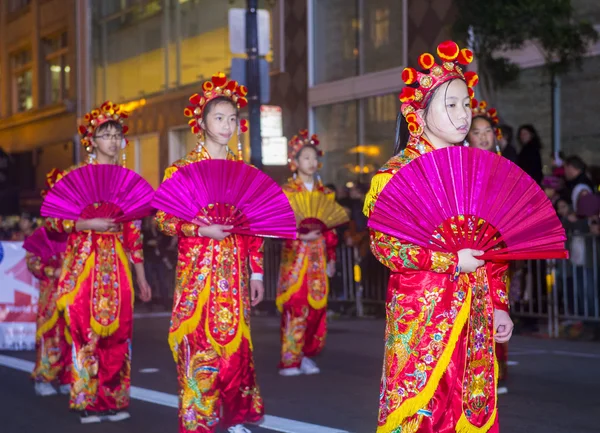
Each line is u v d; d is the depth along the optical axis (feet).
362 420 21.50
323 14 60.59
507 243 12.53
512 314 38.63
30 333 37.29
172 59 77.36
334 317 46.26
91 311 21.68
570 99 43.52
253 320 47.16
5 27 111.34
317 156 28.73
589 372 28.07
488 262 13.15
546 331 37.22
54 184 22.04
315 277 28.32
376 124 56.29
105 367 21.98
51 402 25.02
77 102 93.91
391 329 12.98
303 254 28.25
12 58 110.52
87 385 21.83
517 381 26.61
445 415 12.63
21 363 32.68
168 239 55.72
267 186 17.56
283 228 17.90
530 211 12.31
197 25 73.20
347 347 34.96
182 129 76.02
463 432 12.67
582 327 36.17
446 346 12.60
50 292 26.03
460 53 13.24
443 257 12.46
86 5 92.17
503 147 32.76
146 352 34.76
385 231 12.54
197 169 17.43
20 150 108.06
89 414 21.90
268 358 32.58
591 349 32.96
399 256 12.65
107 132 22.43
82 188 21.48
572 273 36.58
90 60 91.91
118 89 87.30
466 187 12.26
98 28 91.09
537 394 24.56
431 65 13.16
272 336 39.78
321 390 25.66
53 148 100.42
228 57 68.85
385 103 55.47
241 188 17.58
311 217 28.02
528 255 12.60
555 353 32.09
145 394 25.54
